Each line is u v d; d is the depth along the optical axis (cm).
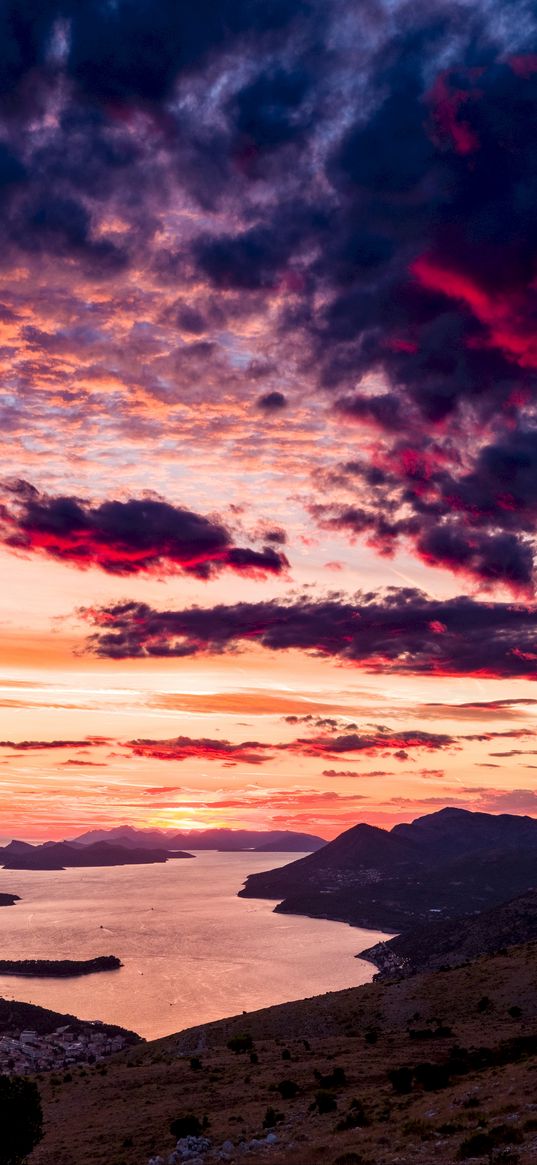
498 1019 10369
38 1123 6275
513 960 13262
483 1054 8012
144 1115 7788
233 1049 11219
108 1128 7469
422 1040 9800
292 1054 10194
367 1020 12012
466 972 13188
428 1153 4312
